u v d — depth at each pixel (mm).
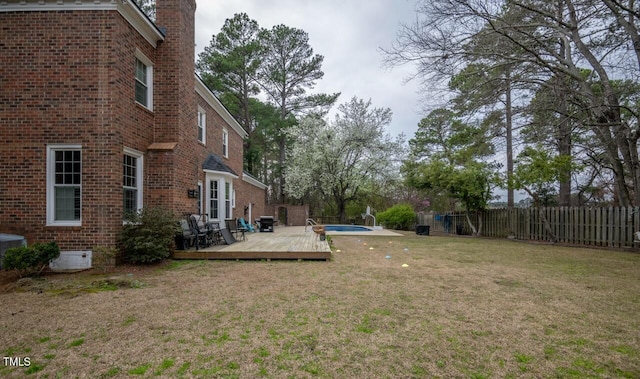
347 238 14945
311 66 29344
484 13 10953
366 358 2961
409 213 22391
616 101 11375
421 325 3771
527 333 3570
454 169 16578
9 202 7141
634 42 10539
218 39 27688
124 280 5652
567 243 12812
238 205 17391
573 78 12031
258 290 5266
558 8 11844
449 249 10977
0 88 7246
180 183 8969
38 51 7266
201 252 8156
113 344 3219
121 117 7480
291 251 8281
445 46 11539
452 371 2750
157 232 7426
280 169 31188
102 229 7129
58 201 7277
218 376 2639
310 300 4719
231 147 16953
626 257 9242
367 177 26031
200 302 4598
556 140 14094
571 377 2686
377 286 5578
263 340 3328
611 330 3676
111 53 7273
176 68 8984
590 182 16828
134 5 7570
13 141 7211
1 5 7223
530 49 11508
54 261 7020
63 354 3010
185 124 9344
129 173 8031
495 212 16344
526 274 6691
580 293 5227
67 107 7246
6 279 6113
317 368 2777
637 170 11508
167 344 3223
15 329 3604
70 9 7281
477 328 3699
